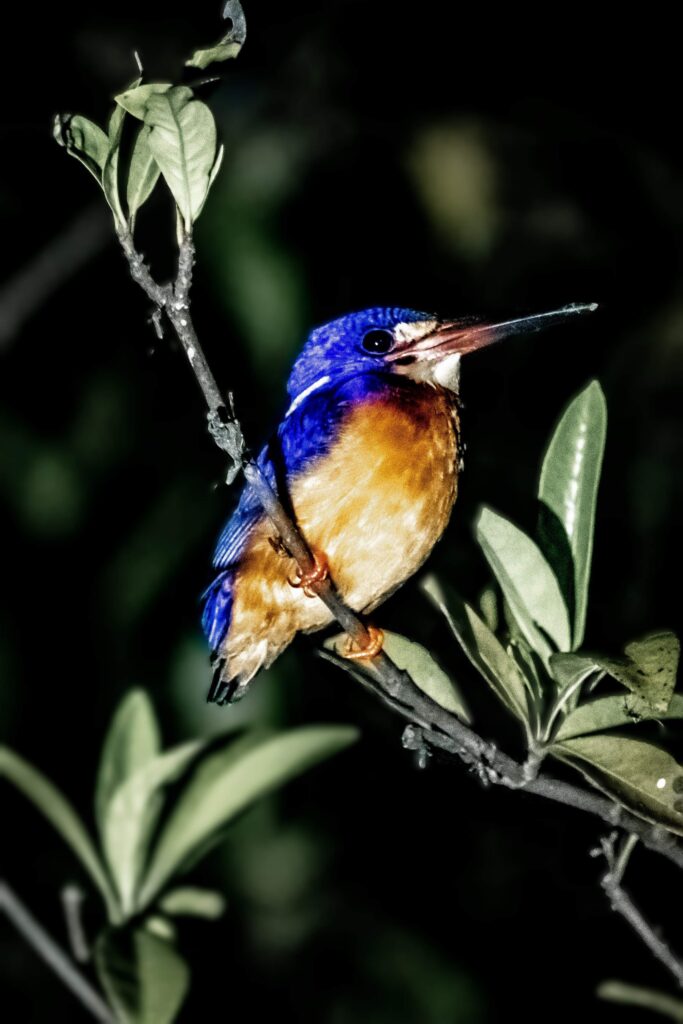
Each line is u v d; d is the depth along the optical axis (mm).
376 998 11359
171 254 12047
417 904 11664
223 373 11234
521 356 12445
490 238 12688
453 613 6156
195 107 5137
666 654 5551
